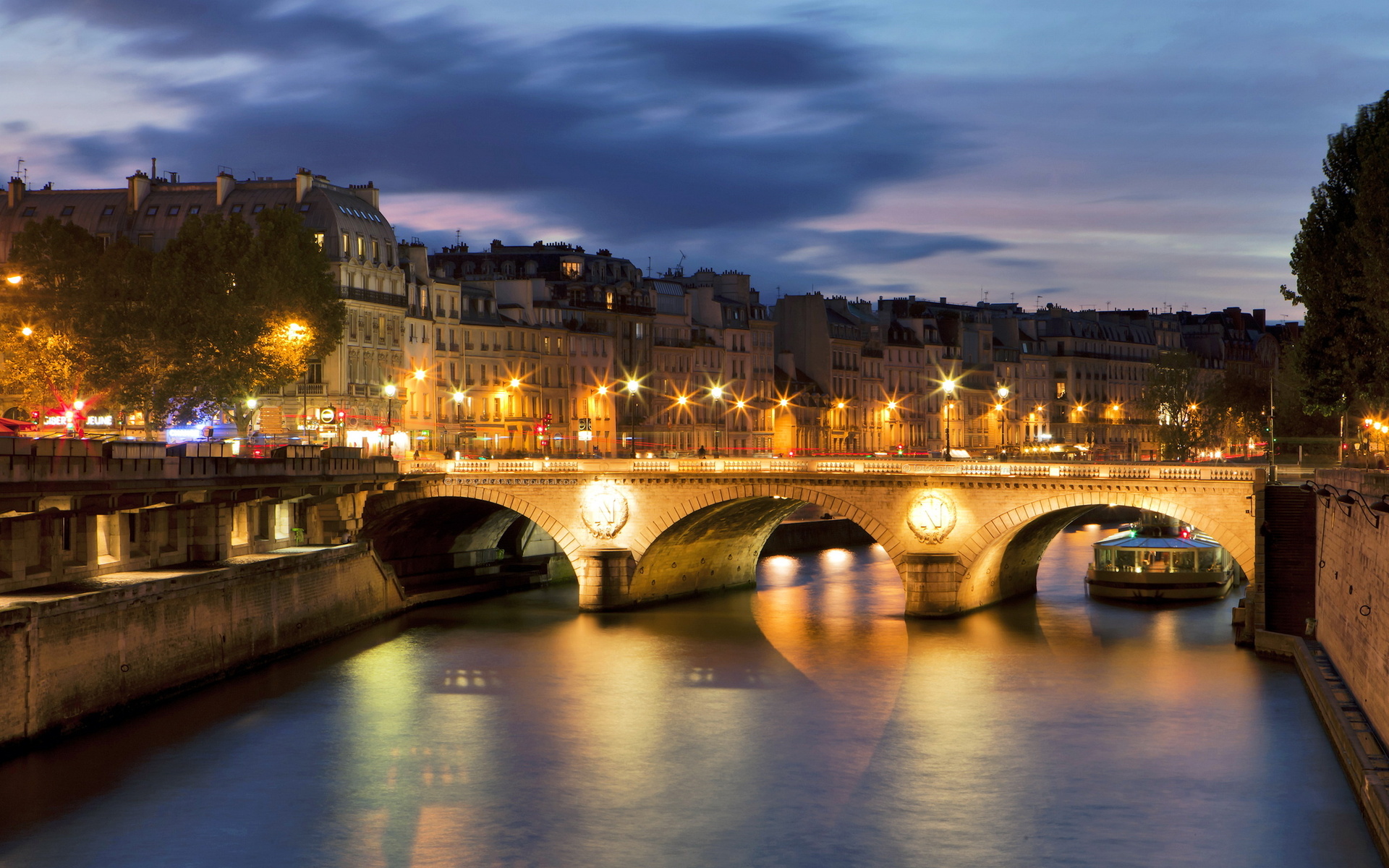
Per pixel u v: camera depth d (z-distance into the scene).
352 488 121.94
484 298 195.25
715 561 140.25
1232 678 95.81
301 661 102.31
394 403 175.62
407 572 136.88
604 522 127.50
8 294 135.38
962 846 67.00
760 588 143.12
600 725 86.81
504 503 129.25
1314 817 69.44
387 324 174.62
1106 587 131.38
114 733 81.06
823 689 95.19
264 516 113.88
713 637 113.44
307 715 87.44
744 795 74.12
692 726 86.44
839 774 77.38
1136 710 88.50
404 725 86.06
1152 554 130.50
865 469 121.06
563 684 96.62
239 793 73.31
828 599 134.25
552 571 150.38
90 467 84.25
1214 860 64.81
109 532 91.81
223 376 130.25
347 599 114.50
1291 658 99.88
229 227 137.88
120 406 129.75
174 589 87.56
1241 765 77.25
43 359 127.50
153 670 85.88
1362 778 69.12
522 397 196.88
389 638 112.56
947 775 77.06
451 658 104.94
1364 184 87.38
